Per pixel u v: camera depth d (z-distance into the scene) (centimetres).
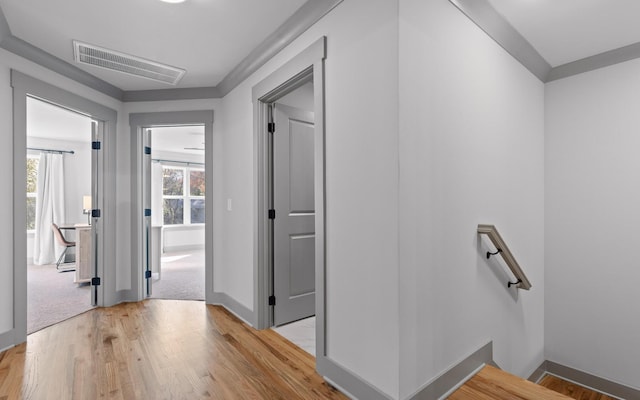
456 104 198
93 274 360
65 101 307
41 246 623
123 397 190
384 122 169
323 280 210
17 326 261
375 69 174
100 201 361
